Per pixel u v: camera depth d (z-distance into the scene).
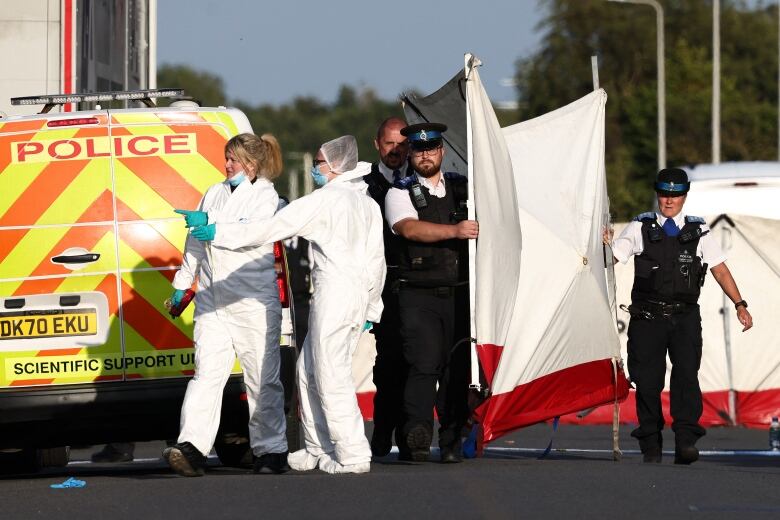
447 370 41.44
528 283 43.69
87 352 39.06
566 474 36.38
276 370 38.47
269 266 38.12
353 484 34.38
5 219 39.19
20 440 39.59
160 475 40.81
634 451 53.62
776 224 71.44
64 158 39.47
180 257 39.47
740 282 71.50
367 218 38.28
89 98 42.97
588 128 45.22
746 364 71.62
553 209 44.28
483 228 40.53
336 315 37.66
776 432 56.84
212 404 37.84
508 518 29.33
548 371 43.75
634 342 44.12
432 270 41.00
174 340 39.31
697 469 38.38
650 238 43.97
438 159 41.31
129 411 39.22
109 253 39.28
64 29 60.81
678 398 43.97
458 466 40.28
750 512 30.56
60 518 30.34
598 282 44.19
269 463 38.62
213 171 39.94
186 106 40.88
